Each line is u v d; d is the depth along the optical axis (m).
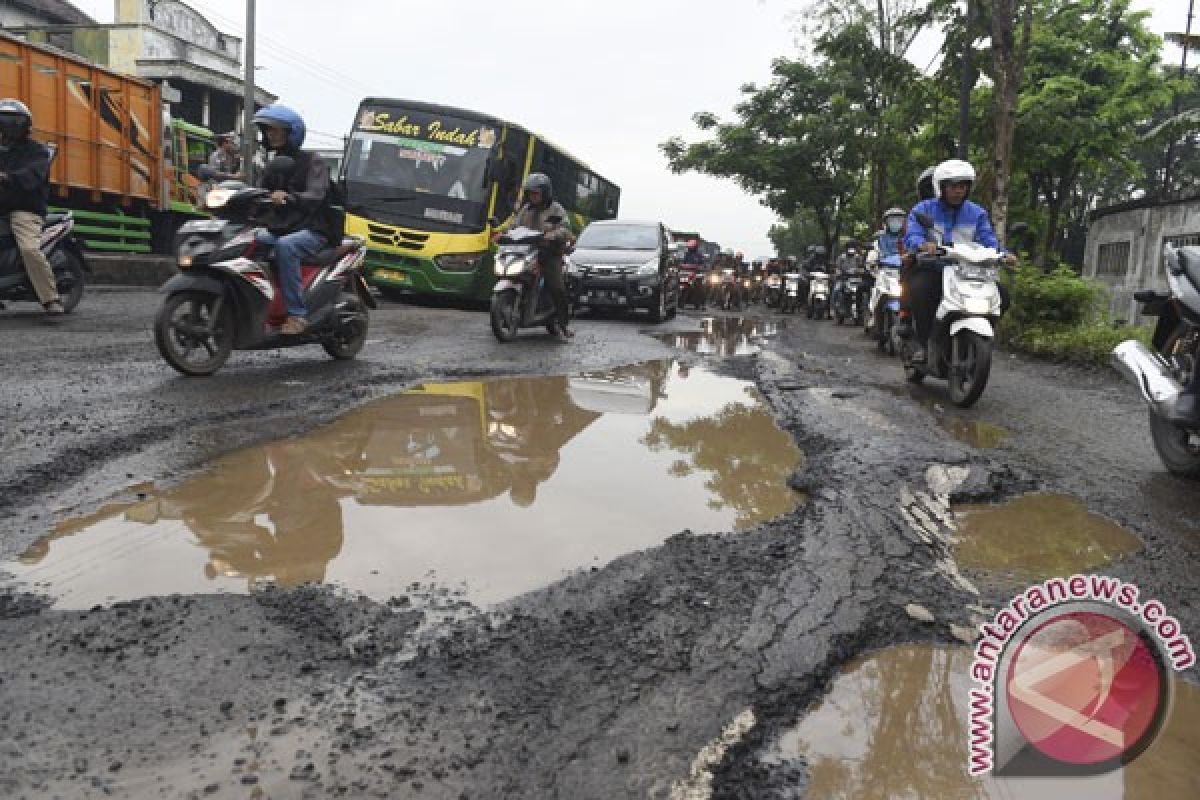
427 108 13.72
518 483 3.64
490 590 2.49
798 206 32.41
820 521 3.25
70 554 2.64
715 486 3.74
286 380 5.68
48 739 1.70
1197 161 36.28
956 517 3.47
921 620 2.46
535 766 1.69
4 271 8.16
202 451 3.83
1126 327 9.98
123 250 13.87
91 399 4.66
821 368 8.23
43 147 8.04
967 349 6.30
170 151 14.42
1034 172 24.55
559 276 9.19
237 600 2.35
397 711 1.85
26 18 32.41
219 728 1.76
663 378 6.99
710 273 22.70
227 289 5.65
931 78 15.36
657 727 1.84
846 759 1.81
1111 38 23.22
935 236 6.55
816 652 2.21
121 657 2.03
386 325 9.90
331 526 2.99
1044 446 4.93
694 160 30.42
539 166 15.62
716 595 2.53
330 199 6.32
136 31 31.73
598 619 2.33
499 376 6.55
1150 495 3.95
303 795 1.57
